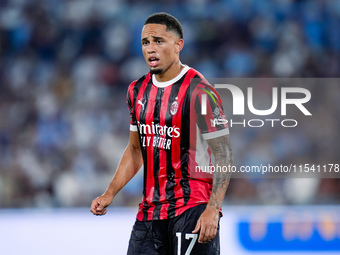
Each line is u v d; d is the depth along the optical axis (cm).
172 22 1287
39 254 2441
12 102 4488
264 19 4812
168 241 1280
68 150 4131
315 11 4822
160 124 1274
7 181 3841
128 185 3575
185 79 1279
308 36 4753
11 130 4247
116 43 4812
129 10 4909
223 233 2431
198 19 4838
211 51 4759
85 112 4409
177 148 1260
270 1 4847
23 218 2844
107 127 4300
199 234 1227
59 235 2573
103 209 1355
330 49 4728
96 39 4834
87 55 4794
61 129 4253
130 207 3356
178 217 1256
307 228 2408
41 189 3847
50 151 4119
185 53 4747
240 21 4812
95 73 4681
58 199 3806
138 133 1331
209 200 1217
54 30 4856
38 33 4841
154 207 1288
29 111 4416
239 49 4747
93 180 3947
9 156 4025
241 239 2412
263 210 2905
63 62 4775
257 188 3531
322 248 2377
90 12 4891
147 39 1277
